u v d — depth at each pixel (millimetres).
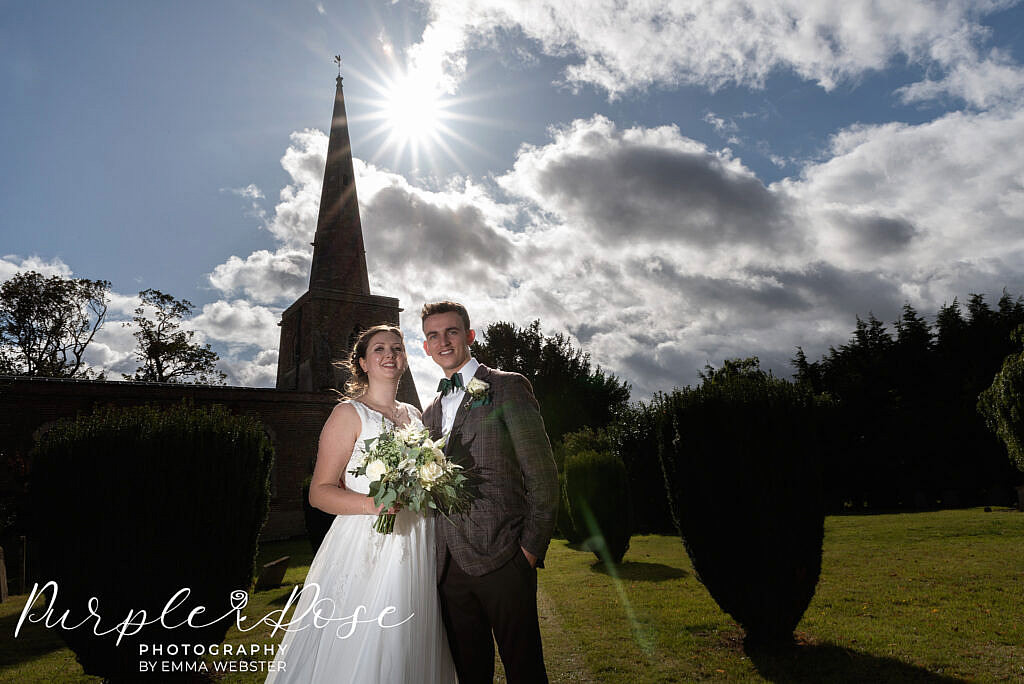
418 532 3480
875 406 31109
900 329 32250
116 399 21000
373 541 3430
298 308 34812
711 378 6184
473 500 3312
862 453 30672
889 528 13977
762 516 5516
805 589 5555
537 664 3258
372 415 3689
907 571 8758
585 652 5805
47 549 5035
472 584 3285
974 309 30734
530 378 36156
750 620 5656
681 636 6156
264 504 5820
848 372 32406
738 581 5621
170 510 5059
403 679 3160
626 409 22688
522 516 3393
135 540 4977
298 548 19062
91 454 5027
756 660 5297
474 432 3430
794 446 5598
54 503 5051
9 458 16641
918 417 29844
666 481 6328
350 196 36094
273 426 23766
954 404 29297
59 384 20141
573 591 8914
